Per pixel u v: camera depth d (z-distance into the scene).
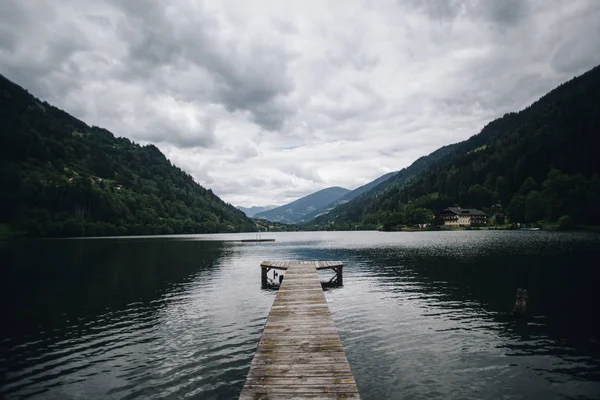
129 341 18.23
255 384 9.84
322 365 11.11
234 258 62.31
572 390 12.48
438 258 52.88
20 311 24.56
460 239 99.56
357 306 24.73
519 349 16.23
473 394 12.25
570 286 29.20
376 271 42.19
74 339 18.62
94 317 22.94
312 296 21.69
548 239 82.00
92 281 37.28
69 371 14.62
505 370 14.09
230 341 18.05
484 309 23.23
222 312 24.09
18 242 115.12
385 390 12.59
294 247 92.56
